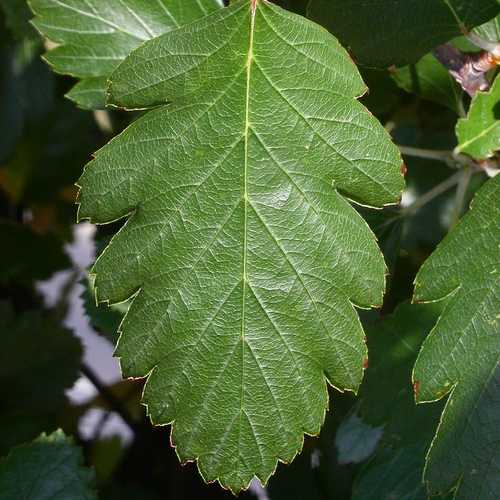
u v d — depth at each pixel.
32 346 0.44
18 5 0.38
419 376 0.29
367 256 0.28
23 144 0.46
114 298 0.28
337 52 0.28
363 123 0.28
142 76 0.28
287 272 0.28
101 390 0.48
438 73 0.34
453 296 0.29
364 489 0.35
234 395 0.28
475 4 0.31
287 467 0.39
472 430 0.28
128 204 0.28
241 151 0.28
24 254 0.46
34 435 0.42
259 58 0.28
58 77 0.45
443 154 0.33
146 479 0.47
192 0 0.33
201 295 0.28
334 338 0.28
